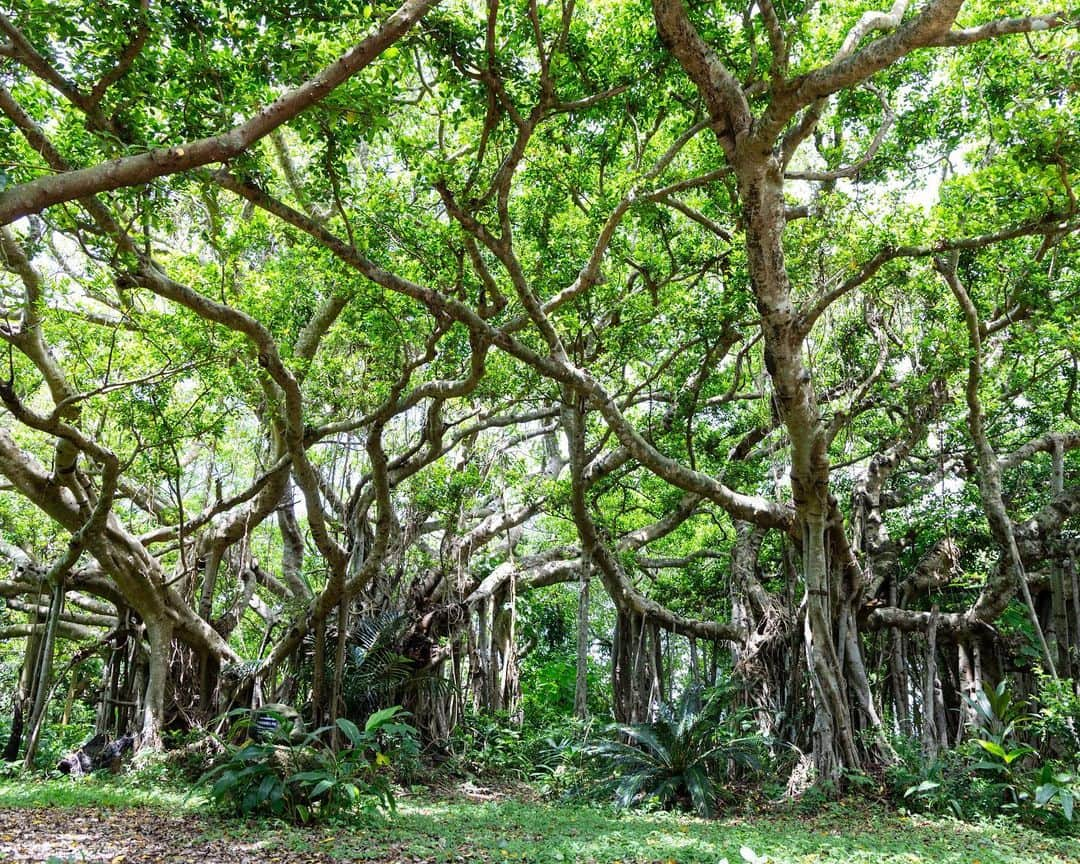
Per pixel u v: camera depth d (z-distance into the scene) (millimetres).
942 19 6781
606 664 22531
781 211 9125
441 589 14055
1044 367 13227
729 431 15586
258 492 12703
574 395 12328
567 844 6902
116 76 6645
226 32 7199
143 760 11141
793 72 8047
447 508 14055
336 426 11742
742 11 9539
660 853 6676
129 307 9922
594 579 22172
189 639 12766
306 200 11086
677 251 12523
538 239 11641
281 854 6094
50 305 10031
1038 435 14398
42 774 11148
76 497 11539
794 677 11664
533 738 13984
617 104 10203
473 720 14125
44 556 15016
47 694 12148
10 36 6219
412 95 12695
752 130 8375
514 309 11992
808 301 10703
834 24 11430
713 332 11742
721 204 12180
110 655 13281
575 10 10812
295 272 12453
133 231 9180
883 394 12391
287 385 9805
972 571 13891
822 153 13109
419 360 10344
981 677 12062
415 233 9836
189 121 7297
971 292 11953
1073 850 7625
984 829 8500
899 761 10617
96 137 6418
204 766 10586
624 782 10000
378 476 11227
